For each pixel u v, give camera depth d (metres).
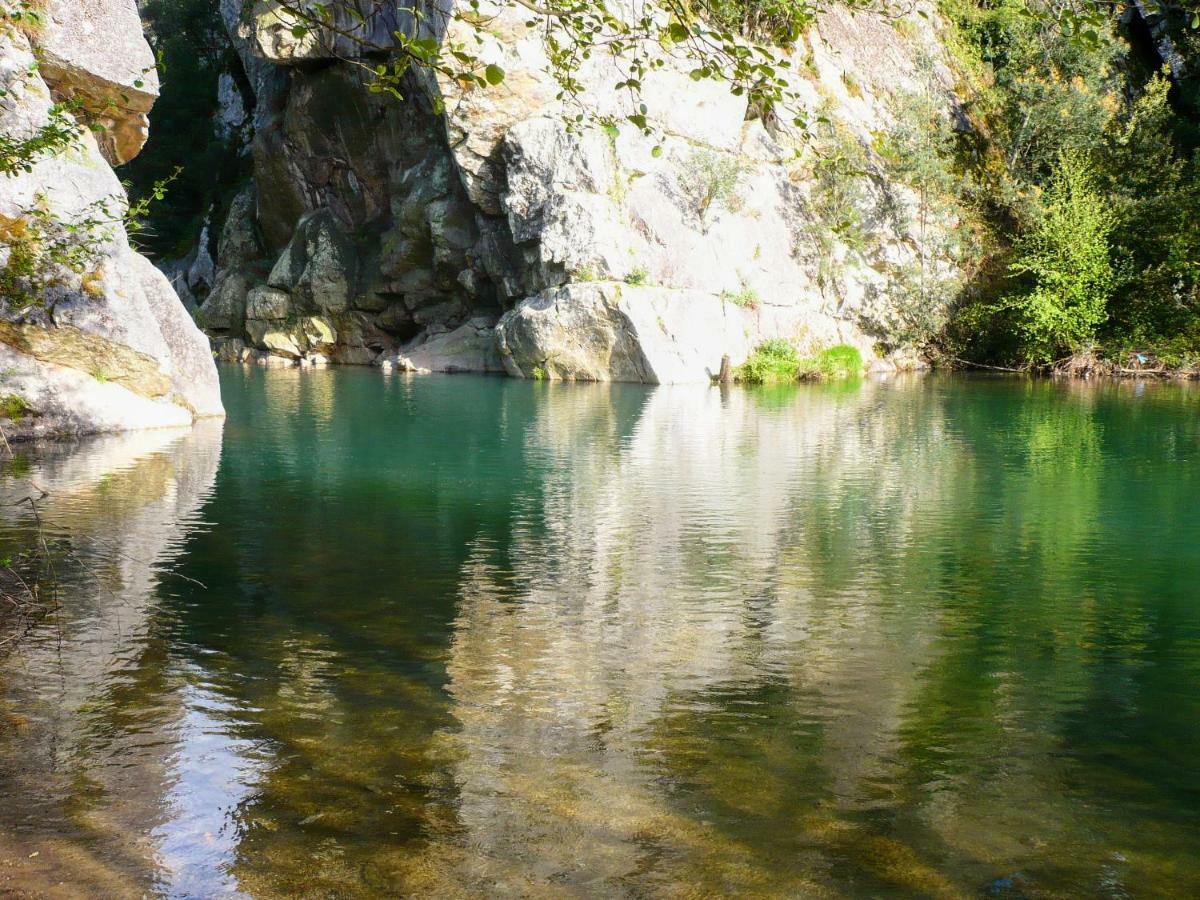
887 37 35.81
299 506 10.69
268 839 3.94
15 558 8.31
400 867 3.75
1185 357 30.94
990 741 4.95
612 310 28.17
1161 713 5.34
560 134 29.53
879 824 4.12
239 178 49.59
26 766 4.54
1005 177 34.03
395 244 36.19
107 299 15.66
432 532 9.55
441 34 29.38
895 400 23.48
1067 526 10.05
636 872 3.73
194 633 6.45
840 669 5.95
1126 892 3.65
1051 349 32.03
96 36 15.65
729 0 6.45
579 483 12.32
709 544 9.20
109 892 3.59
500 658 6.05
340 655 6.07
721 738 4.93
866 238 32.91
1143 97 35.03
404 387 26.34
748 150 32.38
